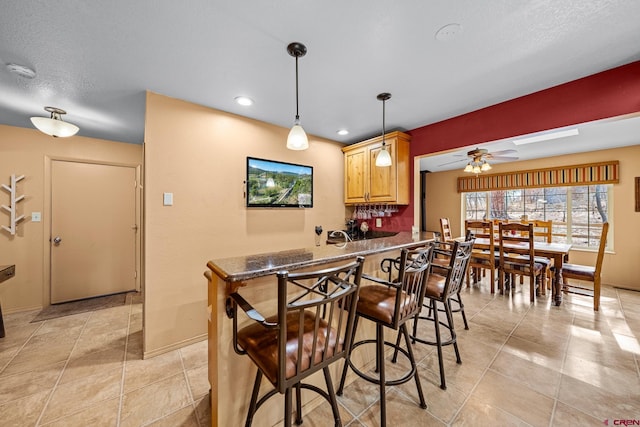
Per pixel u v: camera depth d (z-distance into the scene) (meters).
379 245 1.90
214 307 1.24
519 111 2.30
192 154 2.36
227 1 1.24
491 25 1.42
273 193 2.94
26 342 2.32
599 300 3.11
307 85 2.07
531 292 3.22
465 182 5.60
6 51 1.59
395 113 2.66
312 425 1.41
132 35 1.47
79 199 3.37
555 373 1.82
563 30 1.46
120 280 3.66
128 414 1.50
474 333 2.42
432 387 1.69
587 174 4.10
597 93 1.91
